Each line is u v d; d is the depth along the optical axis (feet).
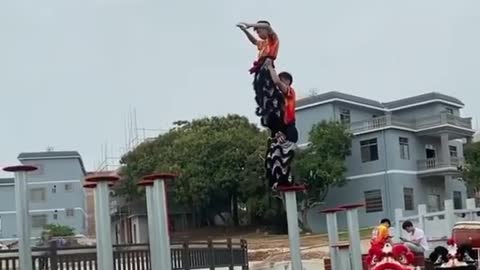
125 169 186.29
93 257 53.16
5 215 214.28
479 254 53.42
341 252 39.27
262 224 179.83
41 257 51.06
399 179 167.02
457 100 184.24
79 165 220.64
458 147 190.29
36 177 216.13
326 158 164.25
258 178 167.43
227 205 183.42
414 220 79.36
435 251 49.65
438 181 177.37
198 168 173.88
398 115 183.73
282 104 31.63
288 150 31.94
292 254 31.55
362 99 177.68
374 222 166.81
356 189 170.30
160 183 25.73
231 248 69.31
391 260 36.19
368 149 170.40
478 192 177.68
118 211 201.05
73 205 217.77
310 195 164.76
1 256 50.42
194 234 178.09
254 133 182.60
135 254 55.72
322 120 168.86
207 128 184.24
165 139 188.34
